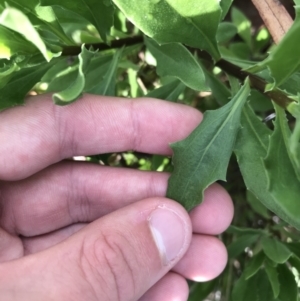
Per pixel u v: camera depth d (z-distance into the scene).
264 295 0.10
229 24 0.11
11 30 0.07
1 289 0.07
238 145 0.08
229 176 0.13
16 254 0.10
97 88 0.09
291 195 0.06
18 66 0.07
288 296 0.10
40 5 0.07
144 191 0.10
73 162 0.10
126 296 0.08
